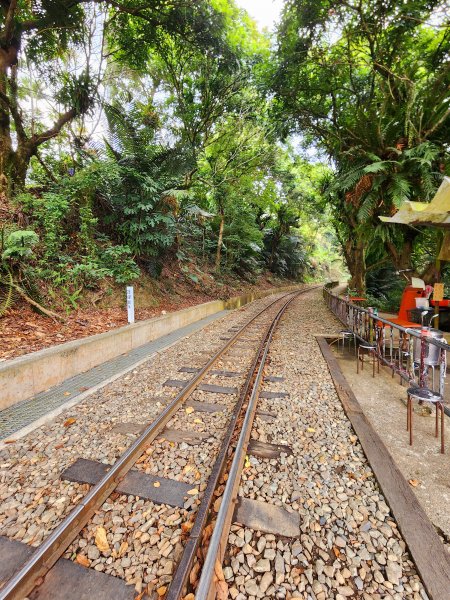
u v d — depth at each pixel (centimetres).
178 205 841
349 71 675
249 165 1263
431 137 509
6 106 641
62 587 149
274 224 2106
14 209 579
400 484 215
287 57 670
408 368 407
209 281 1256
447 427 299
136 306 743
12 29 596
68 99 717
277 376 441
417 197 506
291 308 1255
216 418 324
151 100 1020
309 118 794
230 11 852
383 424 305
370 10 551
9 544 170
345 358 536
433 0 486
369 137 535
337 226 1188
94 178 659
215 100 1080
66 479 225
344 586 151
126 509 199
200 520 181
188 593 146
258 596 146
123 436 281
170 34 852
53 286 579
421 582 150
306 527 185
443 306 552
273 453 258
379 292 1240
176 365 490
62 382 405
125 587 149
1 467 236
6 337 420
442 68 514
